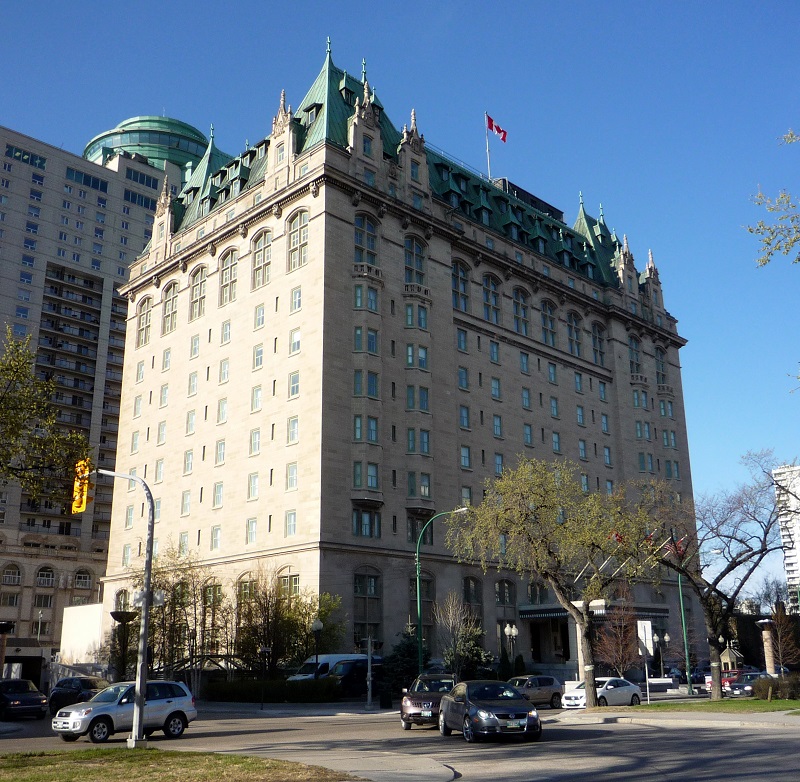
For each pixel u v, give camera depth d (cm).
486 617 6875
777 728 2612
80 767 1845
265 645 5412
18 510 10806
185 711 2930
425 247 7325
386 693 4622
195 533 7119
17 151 11881
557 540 4162
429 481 6669
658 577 4675
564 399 8438
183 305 8012
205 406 7406
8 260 11444
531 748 2277
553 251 9125
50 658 9244
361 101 7200
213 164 8819
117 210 12744
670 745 2219
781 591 11638
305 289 6588
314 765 1884
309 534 5981
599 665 7006
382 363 6606
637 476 8938
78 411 11744
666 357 9925
